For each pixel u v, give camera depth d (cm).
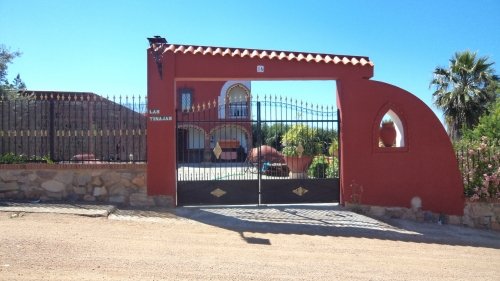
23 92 1844
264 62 1020
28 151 1038
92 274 532
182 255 647
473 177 1032
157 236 755
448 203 1020
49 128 1036
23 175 997
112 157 1142
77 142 1052
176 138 1023
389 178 1028
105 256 612
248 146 1291
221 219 912
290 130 1241
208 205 1024
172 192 996
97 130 1037
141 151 1028
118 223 832
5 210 857
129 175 999
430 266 688
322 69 1037
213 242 741
